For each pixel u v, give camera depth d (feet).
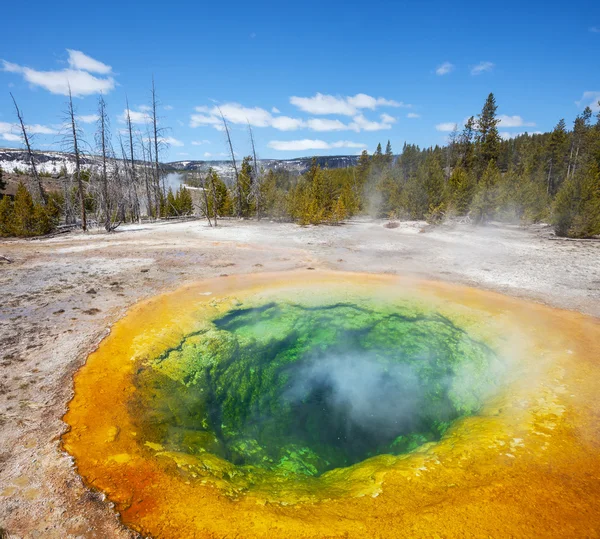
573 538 9.12
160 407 16.19
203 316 24.86
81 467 11.55
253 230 66.39
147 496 10.67
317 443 17.47
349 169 202.90
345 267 37.60
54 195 99.09
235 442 16.60
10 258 39.45
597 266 36.06
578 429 13.25
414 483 11.39
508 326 22.74
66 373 16.96
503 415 14.67
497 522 9.64
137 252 44.42
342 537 9.37
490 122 114.11
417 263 39.29
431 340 23.82
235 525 9.77
